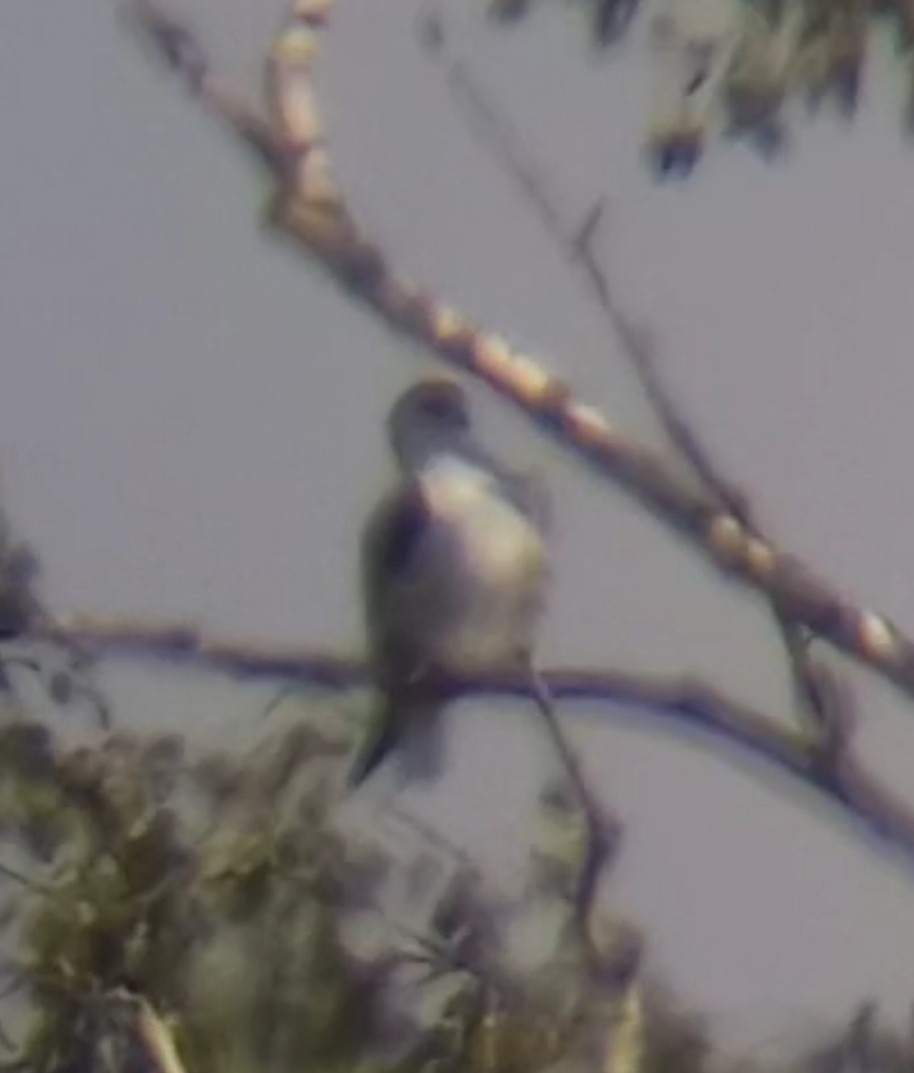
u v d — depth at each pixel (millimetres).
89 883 14602
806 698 13578
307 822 14734
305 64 13281
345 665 14898
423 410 16188
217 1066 14602
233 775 14781
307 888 14695
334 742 14867
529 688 13984
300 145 13312
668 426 13492
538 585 15133
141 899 14609
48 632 14609
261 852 14695
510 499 15570
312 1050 14609
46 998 14500
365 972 14617
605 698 13969
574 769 13914
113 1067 14438
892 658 13453
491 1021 14438
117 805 14648
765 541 13516
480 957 14531
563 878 14328
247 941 14648
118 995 14445
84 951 14547
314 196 13367
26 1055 14492
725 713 13750
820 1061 14836
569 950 14359
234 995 14609
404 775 14820
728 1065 14586
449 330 13570
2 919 14602
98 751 14695
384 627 15047
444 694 14836
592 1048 14352
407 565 15414
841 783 13656
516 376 13539
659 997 14469
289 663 14773
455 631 14906
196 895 14672
